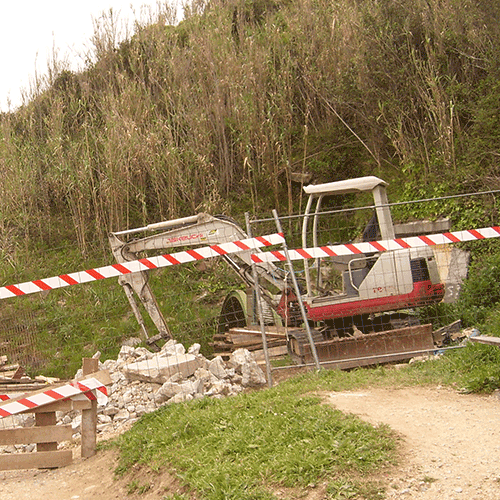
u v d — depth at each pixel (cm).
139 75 1809
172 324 1291
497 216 1205
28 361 1190
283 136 1551
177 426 589
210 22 1881
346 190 970
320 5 1836
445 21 1462
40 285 755
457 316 1011
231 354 1047
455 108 1397
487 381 604
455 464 436
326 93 1641
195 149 1574
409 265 950
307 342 909
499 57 1378
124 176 1541
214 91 1697
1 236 1595
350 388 651
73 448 737
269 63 1678
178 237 1085
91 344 1259
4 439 627
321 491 420
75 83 1822
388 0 1557
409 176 1407
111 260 1480
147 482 518
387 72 1487
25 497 558
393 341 892
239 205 1599
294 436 500
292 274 834
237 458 490
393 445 465
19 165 1647
